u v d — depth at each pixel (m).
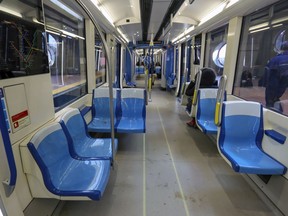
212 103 3.44
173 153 3.01
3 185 1.06
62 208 1.87
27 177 1.46
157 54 17.62
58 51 2.67
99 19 3.56
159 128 4.12
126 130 2.89
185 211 1.86
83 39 3.53
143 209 1.87
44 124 1.75
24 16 1.43
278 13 2.38
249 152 2.16
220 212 1.85
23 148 1.39
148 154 2.97
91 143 2.30
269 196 1.96
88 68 3.64
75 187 1.52
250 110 2.32
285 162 1.86
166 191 2.13
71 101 2.90
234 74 3.35
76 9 2.91
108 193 2.08
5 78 1.24
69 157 1.88
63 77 2.85
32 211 1.49
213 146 3.27
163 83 9.82
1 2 1.20
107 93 3.42
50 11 2.38
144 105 3.49
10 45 1.28
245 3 2.57
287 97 2.13
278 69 2.29
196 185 2.24
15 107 1.35
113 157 1.91
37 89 1.62
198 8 3.82
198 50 5.41
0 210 1.04
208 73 3.85
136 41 10.66
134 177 2.37
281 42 2.33
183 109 5.74
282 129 2.01
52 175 1.54
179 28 5.97
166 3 3.73
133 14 4.58
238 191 2.15
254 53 2.86
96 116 3.39
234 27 3.17
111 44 5.44
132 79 10.07
